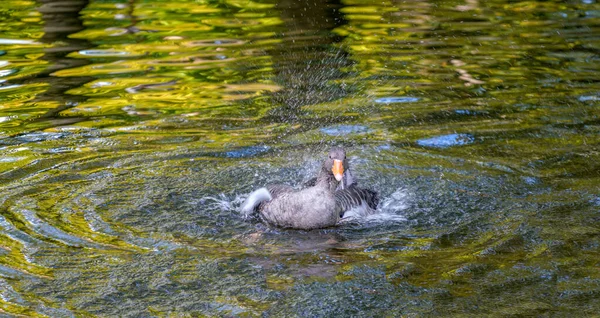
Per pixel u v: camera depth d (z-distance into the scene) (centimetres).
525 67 1723
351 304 793
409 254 917
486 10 2298
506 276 845
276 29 2092
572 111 1434
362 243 962
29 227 985
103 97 1560
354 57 1822
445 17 2217
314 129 1391
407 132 1362
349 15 2253
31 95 1566
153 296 813
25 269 870
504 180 1141
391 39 1977
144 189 1125
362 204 1069
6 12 2230
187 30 2084
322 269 881
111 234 975
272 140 1341
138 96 1572
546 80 1627
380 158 1245
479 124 1388
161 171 1198
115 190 1120
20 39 1962
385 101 1529
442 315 764
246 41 1972
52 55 1838
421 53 1848
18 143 1312
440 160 1230
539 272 852
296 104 1527
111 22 2153
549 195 1078
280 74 1709
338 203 1036
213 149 1296
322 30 2077
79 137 1346
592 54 1806
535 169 1177
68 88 1608
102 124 1413
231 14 2273
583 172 1157
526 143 1287
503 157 1230
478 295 803
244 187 1148
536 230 966
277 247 954
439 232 983
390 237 976
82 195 1097
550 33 2011
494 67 1733
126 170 1199
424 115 1442
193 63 1795
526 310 769
